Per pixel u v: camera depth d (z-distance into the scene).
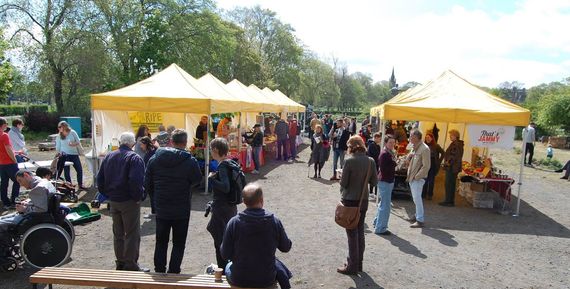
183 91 9.93
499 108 8.91
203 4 32.16
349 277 5.10
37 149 18.52
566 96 33.50
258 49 49.78
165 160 4.39
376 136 9.80
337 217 4.96
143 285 3.73
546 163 18.73
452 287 4.96
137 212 4.63
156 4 30.34
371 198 9.95
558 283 5.22
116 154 4.59
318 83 65.62
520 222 8.29
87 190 9.49
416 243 6.60
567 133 34.03
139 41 28.69
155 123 13.15
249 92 17.48
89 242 6.05
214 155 4.54
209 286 3.65
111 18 27.31
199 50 31.02
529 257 6.20
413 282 5.04
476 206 9.37
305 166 15.42
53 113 26.00
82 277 3.84
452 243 6.68
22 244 4.77
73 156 9.38
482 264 5.79
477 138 8.99
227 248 3.31
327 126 21.39
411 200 10.00
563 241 7.09
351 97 76.38
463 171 10.24
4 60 21.05
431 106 8.88
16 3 26.05
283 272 3.65
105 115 10.74
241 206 8.66
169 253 5.73
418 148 7.54
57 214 5.11
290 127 17.38
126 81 27.84
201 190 9.97
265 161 16.44
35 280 3.81
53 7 26.56
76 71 27.58
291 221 7.70
